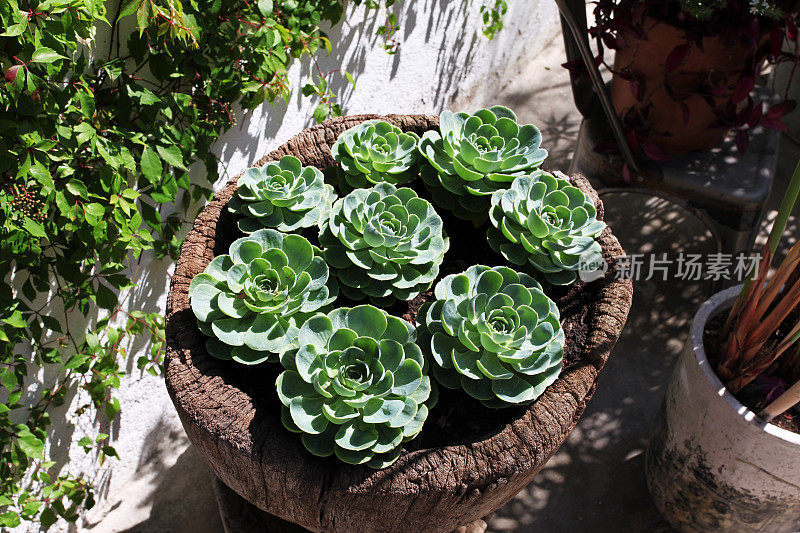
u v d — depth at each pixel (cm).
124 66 99
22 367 99
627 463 134
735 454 104
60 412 113
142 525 127
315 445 71
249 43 112
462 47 183
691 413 110
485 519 106
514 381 77
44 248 96
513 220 89
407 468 71
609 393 143
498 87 203
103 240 99
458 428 79
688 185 138
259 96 118
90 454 122
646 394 143
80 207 94
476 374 77
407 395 74
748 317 98
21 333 96
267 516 101
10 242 88
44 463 109
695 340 109
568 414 77
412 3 158
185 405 74
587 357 82
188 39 102
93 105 92
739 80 124
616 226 169
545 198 88
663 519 128
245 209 88
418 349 77
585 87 144
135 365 125
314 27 127
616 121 131
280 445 72
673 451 116
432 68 177
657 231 168
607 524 127
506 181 91
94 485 125
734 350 102
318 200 88
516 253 87
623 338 151
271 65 116
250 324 78
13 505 103
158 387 132
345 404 73
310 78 140
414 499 71
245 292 80
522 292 80
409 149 94
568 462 134
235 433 72
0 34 80
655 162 140
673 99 128
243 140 130
